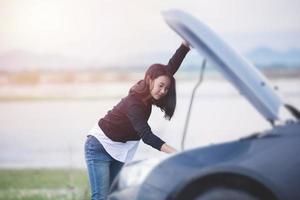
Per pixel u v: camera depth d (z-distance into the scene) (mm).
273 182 7270
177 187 7488
